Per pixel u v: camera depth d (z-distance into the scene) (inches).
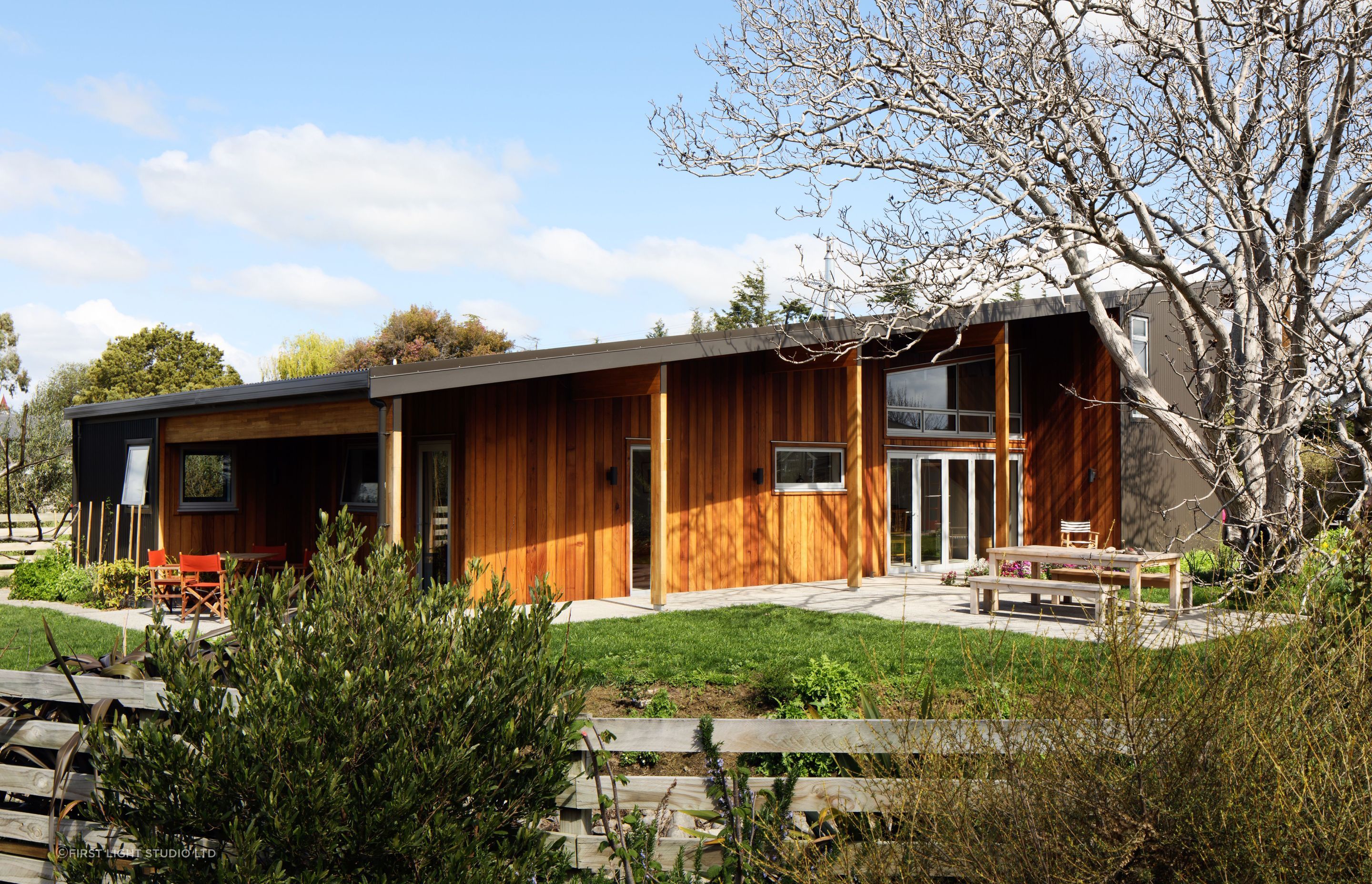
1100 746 119.0
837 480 644.7
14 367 1630.2
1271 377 450.3
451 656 135.9
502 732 130.3
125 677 166.1
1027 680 146.3
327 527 146.2
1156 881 114.3
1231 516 450.9
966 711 136.0
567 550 511.5
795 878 129.3
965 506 706.8
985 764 123.2
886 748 140.0
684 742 146.9
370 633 133.2
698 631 398.9
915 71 495.8
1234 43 464.1
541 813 135.7
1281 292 461.1
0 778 161.2
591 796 145.6
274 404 443.5
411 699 129.5
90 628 422.0
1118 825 112.9
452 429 483.2
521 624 141.2
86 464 636.7
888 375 669.9
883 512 664.4
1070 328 732.0
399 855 118.7
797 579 616.1
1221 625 134.0
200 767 120.0
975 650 324.8
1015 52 495.5
